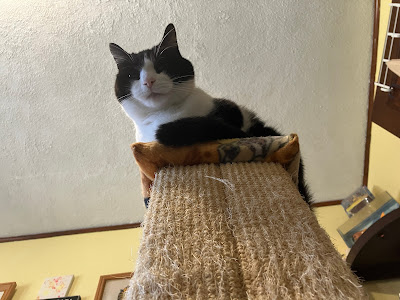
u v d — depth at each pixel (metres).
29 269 1.59
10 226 1.75
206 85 1.54
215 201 0.56
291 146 0.69
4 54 1.39
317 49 1.51
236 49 1.49
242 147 0.70
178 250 0.45
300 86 1.58
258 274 0.41
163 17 1.41
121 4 1.38
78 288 1.48
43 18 1.36
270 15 1.44
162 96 0.90
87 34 1.40
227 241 0.47
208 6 1.41
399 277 1.16
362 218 1.46
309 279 0.40
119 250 1.65
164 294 0.39
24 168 1.62
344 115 1.65
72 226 1.79
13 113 1.50
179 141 0.71
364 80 1.58
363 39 1.51
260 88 1.57
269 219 0.50
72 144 1.60
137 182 1.71
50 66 1.43
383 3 1.41
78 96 1.50
